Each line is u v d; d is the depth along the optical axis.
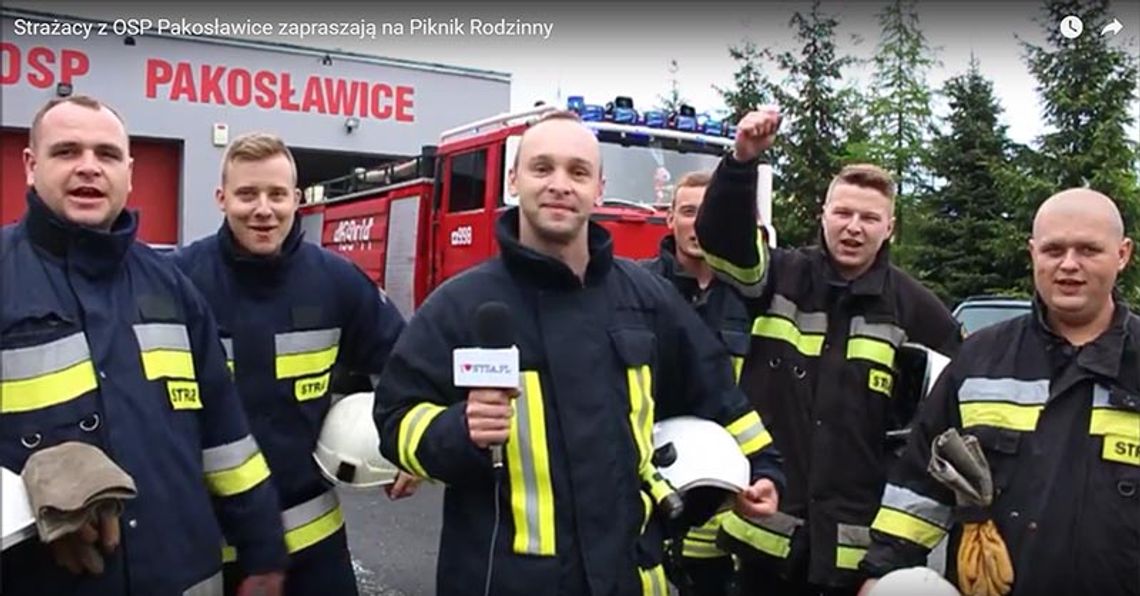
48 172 2.44
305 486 3.33
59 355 2.36
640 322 2.63
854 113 26.42
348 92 19.75
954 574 2.75
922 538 2.83
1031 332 2.76
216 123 18.67
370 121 19.95
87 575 2.32
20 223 2.51
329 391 3.43
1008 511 2.64
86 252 2.45
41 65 17.08
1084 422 2.62
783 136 26.84
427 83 20.39
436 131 20.55
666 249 4.05
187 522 2.48
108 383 2.40
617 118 9.54
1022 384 2.70
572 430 2.41
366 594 5.62
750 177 3.11
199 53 18.48
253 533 2.73
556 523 2.38
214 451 2.71
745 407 2.82
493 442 2.25
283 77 19.19
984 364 2.78
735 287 3.41
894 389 3.40
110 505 2.26
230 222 3.28
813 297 3.44
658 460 2.61
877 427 3.34
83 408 2.36
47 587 2.32
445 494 2.52
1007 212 24.78
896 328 3.38
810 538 3.31
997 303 9.61
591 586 2.35
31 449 2.30
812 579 3.29
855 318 3.38
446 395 2.48
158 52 18.16
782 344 3.44
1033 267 2.75
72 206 2.44
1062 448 2.61
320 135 19.55
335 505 3.46
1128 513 2.54
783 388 3.41
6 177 16.58
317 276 3.41
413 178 11.72
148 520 2.40
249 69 18.88
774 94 27.48
